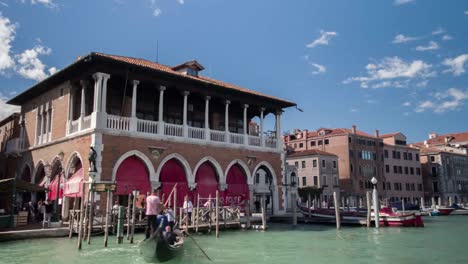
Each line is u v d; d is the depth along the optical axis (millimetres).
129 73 24906
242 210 30109
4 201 27922
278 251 18328
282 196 33250
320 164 64062
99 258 14914
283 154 34000
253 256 16828
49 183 26500
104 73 23750
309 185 64312
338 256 17281
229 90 29875
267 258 16453
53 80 27156
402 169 79438
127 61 24562
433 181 86875
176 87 27234
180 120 29969
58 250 16375
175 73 26578
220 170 28766
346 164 67125
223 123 32844
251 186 30719
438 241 22875
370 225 30656
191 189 26656
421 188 83438
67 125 25641
